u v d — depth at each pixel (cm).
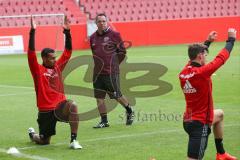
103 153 1969
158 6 9338
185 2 9494
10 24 8231
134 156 1914
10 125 2586
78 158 1900
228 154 1848
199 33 8244
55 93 2084
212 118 1617
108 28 2481
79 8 8750
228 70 4688
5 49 7006
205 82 1588
